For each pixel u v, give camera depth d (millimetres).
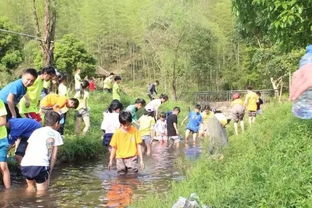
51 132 9812
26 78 10750
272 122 12227
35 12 18547
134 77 57562
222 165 9695
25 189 9805
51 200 9039
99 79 46375
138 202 8398
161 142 19578
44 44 17984
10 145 10555
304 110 8625
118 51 58750
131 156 11859
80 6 55844
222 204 6891
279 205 6367
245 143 10984
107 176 11492
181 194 8227
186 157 14797
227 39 52281
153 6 44250
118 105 14250
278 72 34219
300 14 9266
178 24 42656
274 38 10531
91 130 18266
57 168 12539
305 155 7711
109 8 56750
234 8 11180
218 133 12109
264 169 7793
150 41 43969
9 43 37562
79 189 10016
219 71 50688
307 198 6422
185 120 24672
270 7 9523
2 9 48250
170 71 42812
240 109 17844
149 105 20406
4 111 9523
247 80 51500
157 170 12336
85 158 14078
